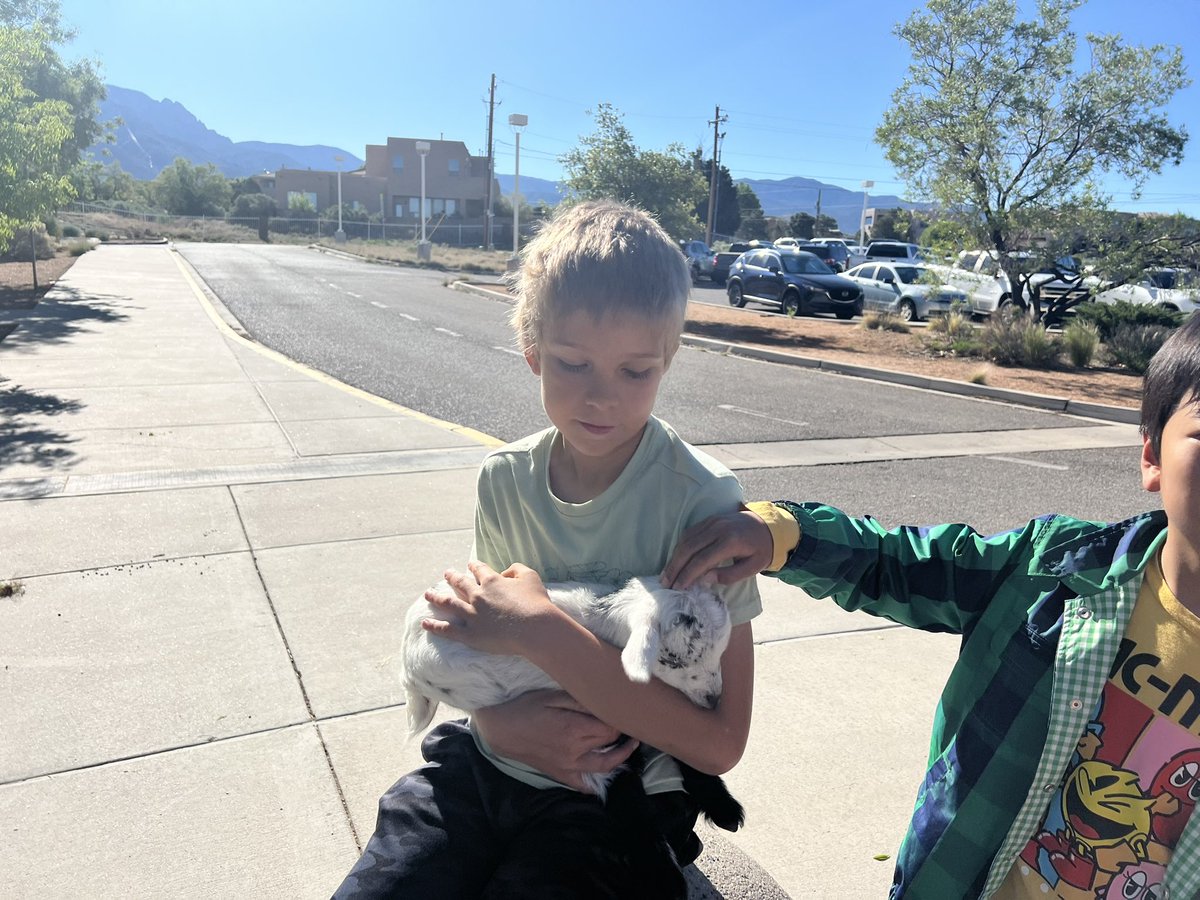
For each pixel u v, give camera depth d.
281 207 80.19
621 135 24.41
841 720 3.43
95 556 4.75
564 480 1.83
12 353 10.77
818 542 1.62
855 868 2.62
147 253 33.38
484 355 12.87
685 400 10.44
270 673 3.62
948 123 16.58
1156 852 1.34
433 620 1.69
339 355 12.17
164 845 2.63
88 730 3.19
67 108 13.21
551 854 1.55
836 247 38.53
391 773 3.01
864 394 11.70
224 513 5.48
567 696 1.62
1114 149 15.77
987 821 1.45
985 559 1.59
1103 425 10.34
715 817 1.80
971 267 21.36
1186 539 1.29
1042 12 16.00
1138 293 20.38
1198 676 1.30
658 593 1.53
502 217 85.31
